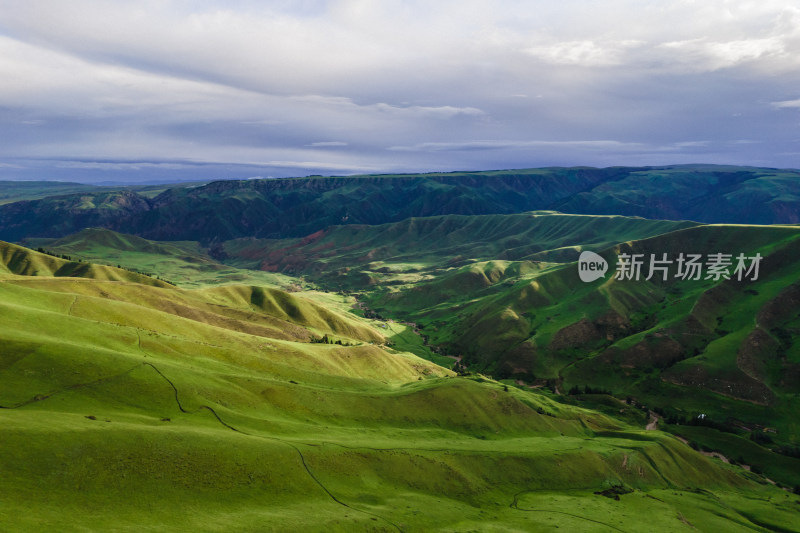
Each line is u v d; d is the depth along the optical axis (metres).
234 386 116.31
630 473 135.38
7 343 95.25
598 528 94.19
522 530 89.56
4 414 72.25
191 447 78.81
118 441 73.31
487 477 112.38
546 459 126.31
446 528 83.88
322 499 81.88
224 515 68.25
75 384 91.12
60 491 62.06
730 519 118.31
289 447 91.00
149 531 59.44
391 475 99.06
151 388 98.75
